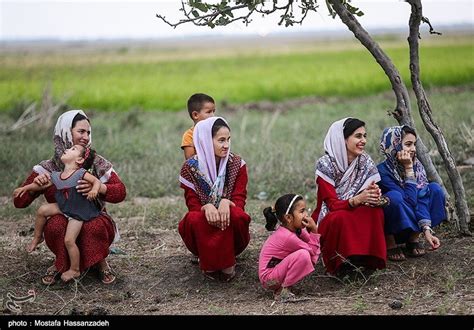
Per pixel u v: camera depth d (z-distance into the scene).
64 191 23.59
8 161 44.12
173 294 23.70
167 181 40.53
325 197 24.22
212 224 23.20
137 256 27.48
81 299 23.27
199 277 24.91
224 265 23.50
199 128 24.42
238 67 142.00
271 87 103.62
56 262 23.91
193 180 24.41
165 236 30.47
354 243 23.19
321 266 25.39
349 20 26.44
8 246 28.72
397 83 26.81
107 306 22.72
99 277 24.81
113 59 175.50
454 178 26.80
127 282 24.67
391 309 21.09
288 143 48.47
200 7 25.52
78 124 24.09
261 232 30.44
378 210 23.52
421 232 25.27
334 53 165.50
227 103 86.38
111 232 24.39
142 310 22.27
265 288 23.08
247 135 54.66
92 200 23.86
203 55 193.75
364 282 23.64
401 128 24.78
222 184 24.22
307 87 101.38
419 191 24.86
